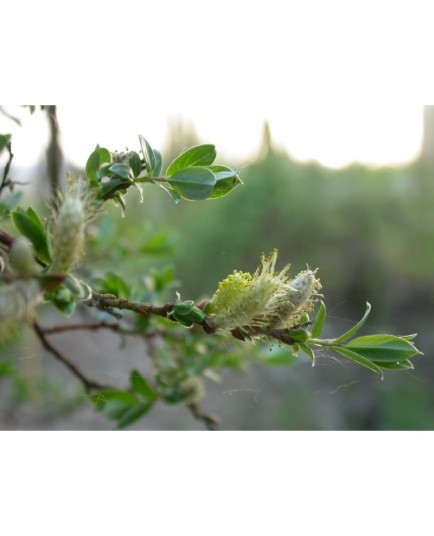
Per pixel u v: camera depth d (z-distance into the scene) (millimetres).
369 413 762
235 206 1016
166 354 310
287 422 716
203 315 167
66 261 140
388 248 1016
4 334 131
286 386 775
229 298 166
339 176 1098
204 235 979
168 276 307
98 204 166
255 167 1058
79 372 276
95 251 368
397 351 164
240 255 1002
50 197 183
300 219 1022
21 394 487
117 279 273
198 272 960
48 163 278
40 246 146
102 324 278
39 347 540
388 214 1044
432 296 971
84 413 566
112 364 644
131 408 291
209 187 169
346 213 1039
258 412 724
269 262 167
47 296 140
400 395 777
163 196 768
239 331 167
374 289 993
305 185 1062
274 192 1036
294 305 166
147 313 170
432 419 760
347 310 991
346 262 1013
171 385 306
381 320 969
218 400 729
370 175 1099
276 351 351
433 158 1041
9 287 132
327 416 745
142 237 446
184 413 672
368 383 799
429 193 1043
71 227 140
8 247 148
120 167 168
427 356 862
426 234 1010
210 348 318
